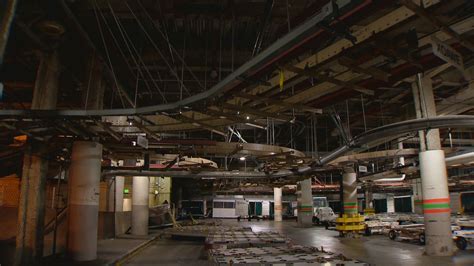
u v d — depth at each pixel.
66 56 14.82
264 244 14.12
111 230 22.58
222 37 17.33
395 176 29.22
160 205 33.12
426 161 15.85
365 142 15.66
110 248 16.88
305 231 29.83
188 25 16.09
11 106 18.31
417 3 6.15
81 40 13.59
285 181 28.23
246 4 14.44
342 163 22.95
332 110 17.61
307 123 30.58
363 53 8.19
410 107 24.34
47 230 16.48
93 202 13.48
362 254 16.38
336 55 7.51
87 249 13.13
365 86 8.85
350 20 5.88
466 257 15.04
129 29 16.34
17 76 17.05
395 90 20.53
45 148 13.04
